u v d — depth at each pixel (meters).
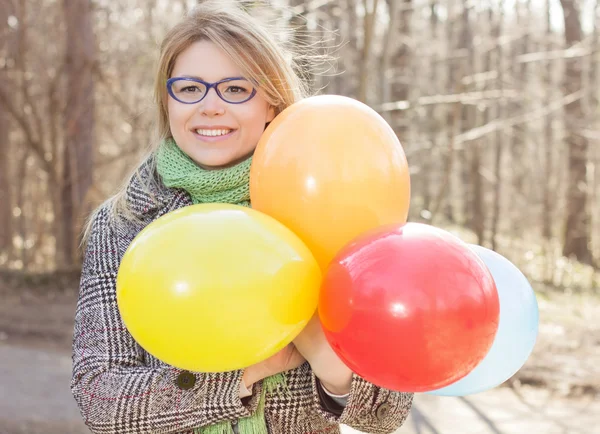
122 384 1.54
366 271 1.32
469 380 1.66
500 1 13.59
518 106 15.84
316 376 1.60
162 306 1.30
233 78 1.65
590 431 5.98
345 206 1.45
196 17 1.68
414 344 1.28
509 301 1.68
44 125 15.04
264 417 1.63
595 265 16.94
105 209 1.76
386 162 1.50
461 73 9.65
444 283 1.29
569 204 17.50
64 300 11.69
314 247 1.47
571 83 15.70
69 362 8.53
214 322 1.29
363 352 1.32
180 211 1.41
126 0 14.63
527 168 20.38
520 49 16.64
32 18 13.88
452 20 12.19
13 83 13.70
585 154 17.11
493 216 19.14
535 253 18.42
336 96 1.60
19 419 5.93
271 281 1.31
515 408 6.69
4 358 8.51
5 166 16.58
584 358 8.27
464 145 12.70
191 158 1.74
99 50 14.12
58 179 13.84
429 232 1.38
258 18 1.83
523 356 1.69
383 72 8.45
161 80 1.76
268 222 1.39
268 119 1.78
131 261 1.36
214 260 1.30
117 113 15.89
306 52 2.21
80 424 5.90
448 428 6.07
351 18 10.21
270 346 1.36
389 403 1.61
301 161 1.47
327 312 1.36
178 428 1.53
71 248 13.62
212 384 1.52
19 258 18.09
